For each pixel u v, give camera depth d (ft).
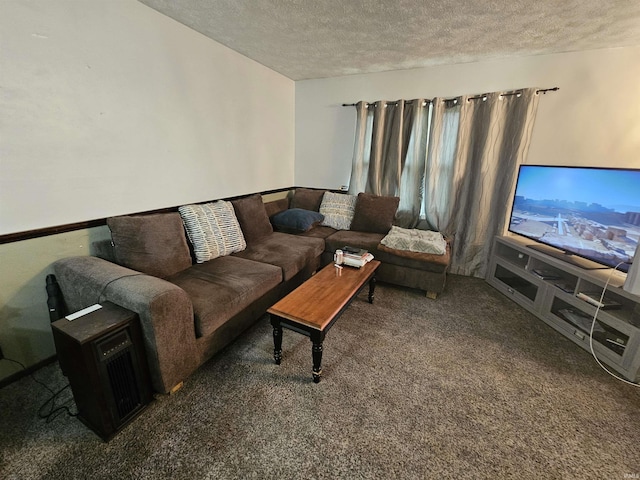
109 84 6.00
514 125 9.30
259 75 10.39
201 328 5.07
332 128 12.49
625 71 8.25
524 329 7.25
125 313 4.27
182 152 7.91
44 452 3.94
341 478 3.69
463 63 9.87
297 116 13.01
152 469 3.76
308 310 5.31
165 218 6.63
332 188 13.15
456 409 4.80
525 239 9.27
